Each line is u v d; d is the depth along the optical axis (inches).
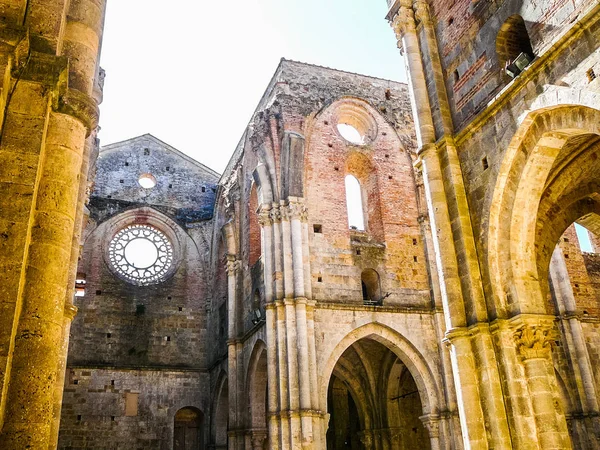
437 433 1184.8
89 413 1510.8
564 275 1309.1
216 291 1688.0
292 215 1232.2
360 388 1427.2
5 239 346.0
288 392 1098.1
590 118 556.7
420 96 776.3
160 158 1892.2
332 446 1614.2
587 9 556.4
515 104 634.2
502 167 647.8
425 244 1359.5
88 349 1579.7
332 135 1398.9
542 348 605.9
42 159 391.2
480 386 623.8
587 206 781.3
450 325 660.1
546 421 576.7
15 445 328.5
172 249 1793.8
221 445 1497.3
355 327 1208.8
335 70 1480.1
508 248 645.3
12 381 340.8
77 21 458.9
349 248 1295.5
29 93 378.9
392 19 852.6
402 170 1441.9
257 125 1392.7
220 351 1561.3
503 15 679.7
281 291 1182.3
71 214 401.7
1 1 374.0
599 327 1310.3
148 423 1553.9
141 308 1670.8
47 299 367.2
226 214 1627.7
